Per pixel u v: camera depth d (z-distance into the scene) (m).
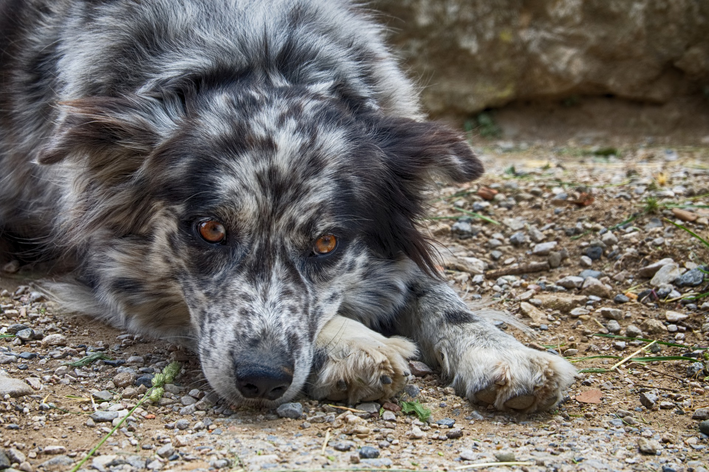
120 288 1.54
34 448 1.38
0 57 1.67
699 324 1.58
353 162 1.49
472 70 2.69
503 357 1.47
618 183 1.83
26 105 1.65
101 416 1.42
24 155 1.66
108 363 1.50
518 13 2.66
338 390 1.46
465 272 1.68
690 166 1.98
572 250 1.71
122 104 1.50
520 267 1.68
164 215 1.49
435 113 2.72
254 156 1.46
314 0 1.60
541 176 1.90
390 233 1.54
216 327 1.45
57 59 1.62
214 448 1.39
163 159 1.48
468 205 1.81
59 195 1.61
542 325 1.59
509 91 2.73
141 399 1.45
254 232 1.47
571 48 2.66
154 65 1.54
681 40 2.62
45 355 1.50
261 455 1.38
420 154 1.53
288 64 1.55
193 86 1.52
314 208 1.47
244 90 1.51
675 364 1.53
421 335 1.55
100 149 1.49
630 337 1.57
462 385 1.48
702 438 1.43
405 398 1.47
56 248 1.64
